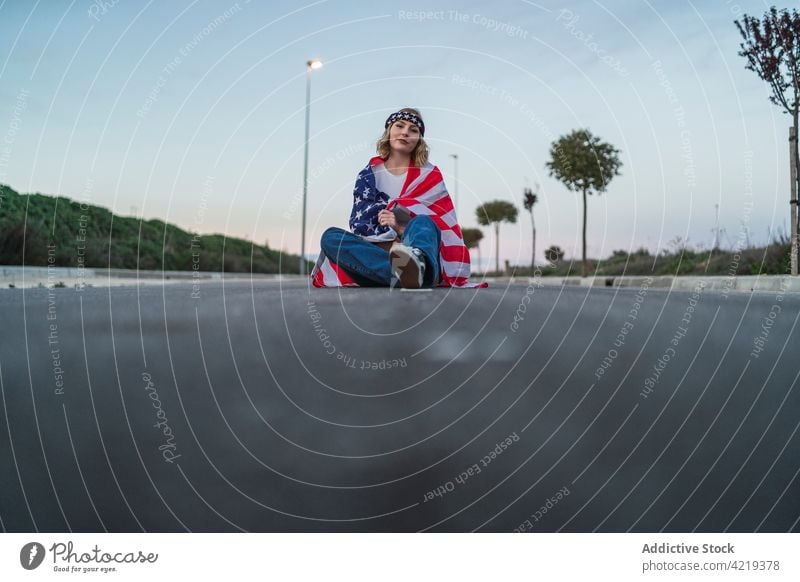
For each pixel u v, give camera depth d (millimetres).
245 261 25984
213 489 755
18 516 702
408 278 4289
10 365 1439
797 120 8938
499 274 25469
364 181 5184
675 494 786
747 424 1065
